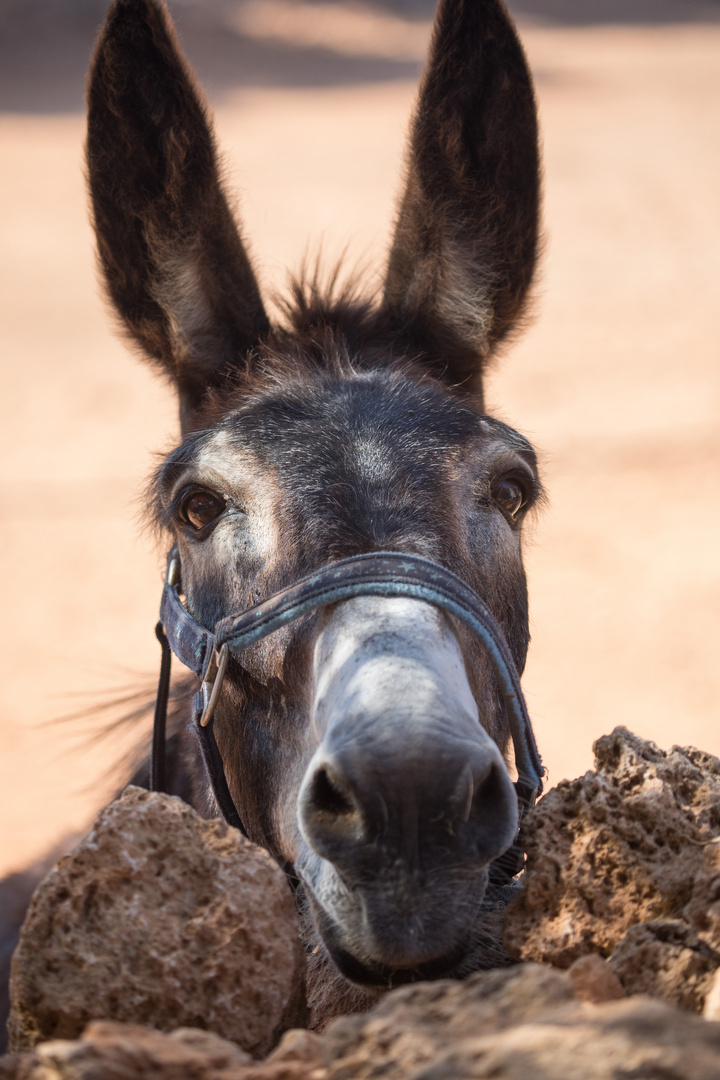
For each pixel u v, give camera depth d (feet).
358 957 13.09
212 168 20.89
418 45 316.19
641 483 86.74
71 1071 8.66
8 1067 9.60
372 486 15.97
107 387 111.14
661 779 13.23
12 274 147.95
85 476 91.09
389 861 12.42
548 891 12.97
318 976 15.96
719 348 116.37
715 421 96.63
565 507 83.92
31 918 11.78
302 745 15.67
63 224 168.66
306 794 12.96
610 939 12.40
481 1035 8.92
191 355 21.63
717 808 13.05
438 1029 9.16
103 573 77.41
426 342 21.94
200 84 20.68
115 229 21.16
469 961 15.16
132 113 20.48
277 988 11.87
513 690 15.74
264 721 16.56
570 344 120.06
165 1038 9.58
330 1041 9.29
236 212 22.16
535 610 70.54
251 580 16.42
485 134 21.25
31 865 26.71
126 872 12.02
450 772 12.18
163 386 23.32
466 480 17.01
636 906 12.46
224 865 12.25
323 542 15.52
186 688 22.71
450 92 20.80
